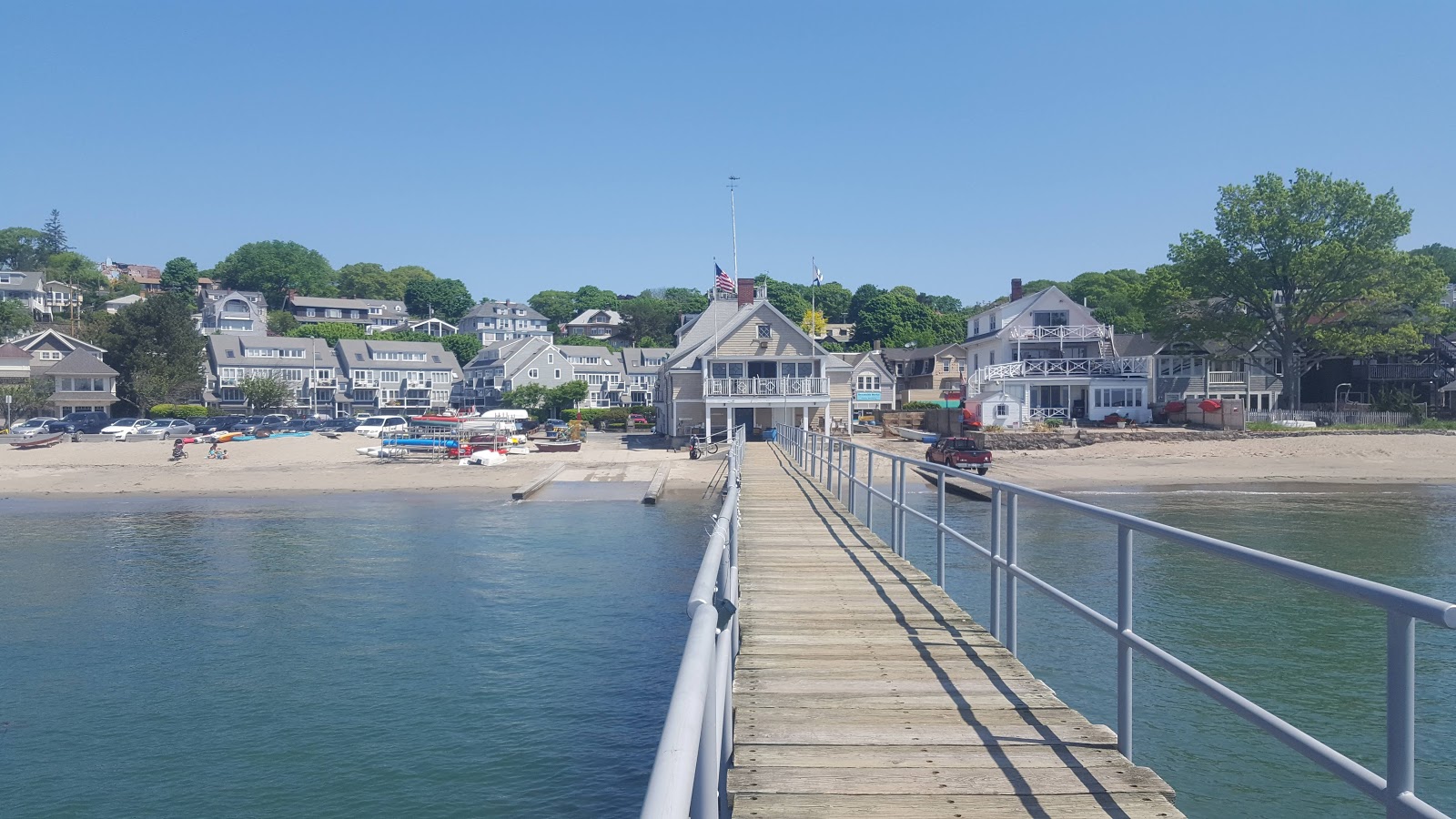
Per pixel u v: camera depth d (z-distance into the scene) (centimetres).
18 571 2223
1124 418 5534
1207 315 5659
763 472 2556
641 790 1096
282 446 5238
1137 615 1483
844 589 956
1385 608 262
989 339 6216
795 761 482
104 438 5975
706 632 238
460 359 12744
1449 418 5941
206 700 1371
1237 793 966
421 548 2503
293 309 14575
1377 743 1019
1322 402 6550
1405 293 5409
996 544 746
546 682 1421
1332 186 5397
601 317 17362
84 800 1093
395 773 1144
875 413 7125
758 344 5206
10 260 15812
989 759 483
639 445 5653
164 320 8075
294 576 2145
